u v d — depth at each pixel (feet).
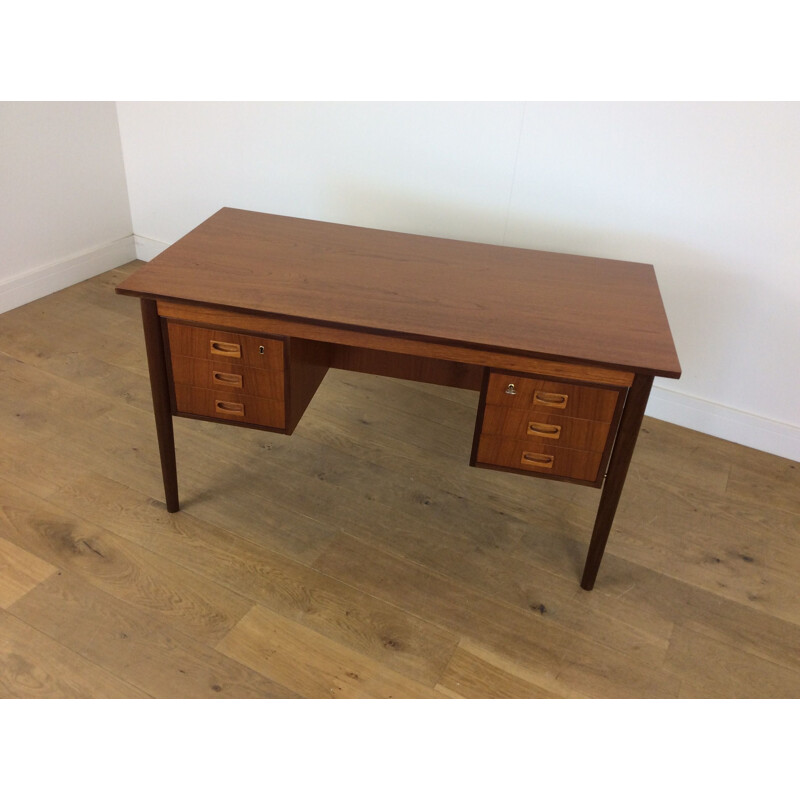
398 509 7.61
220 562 6.86
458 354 5.93
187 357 6.41
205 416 6.72
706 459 8.61
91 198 11.19
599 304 6.57
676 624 6.61
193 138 10.59
